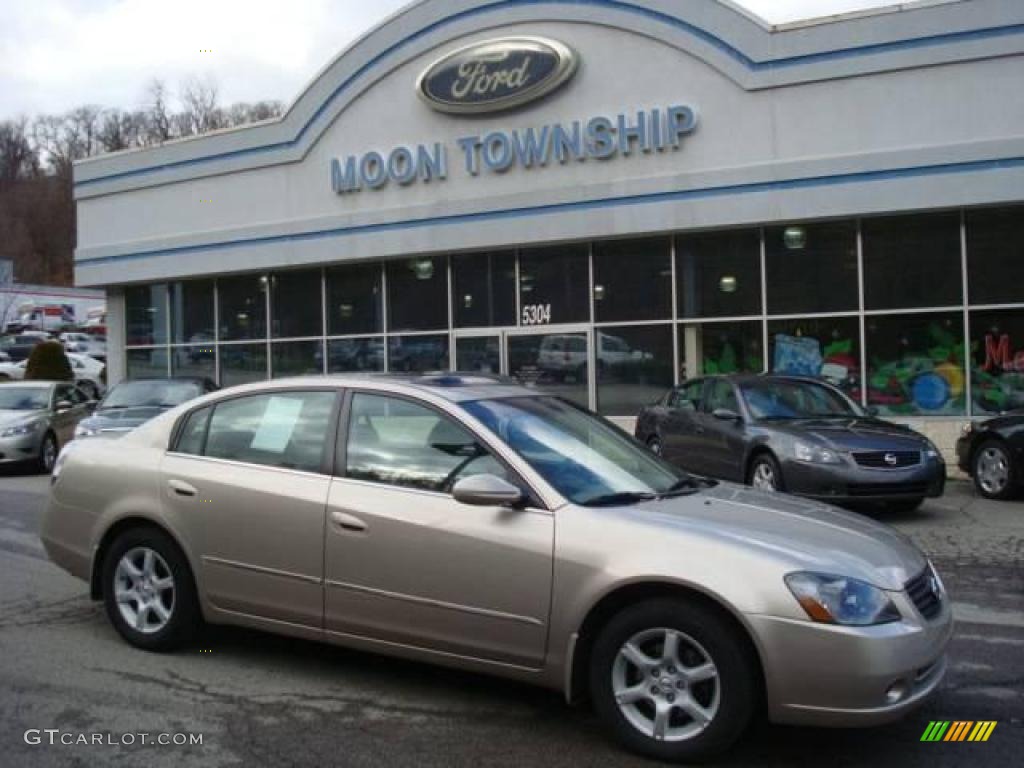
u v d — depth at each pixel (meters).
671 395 13.56
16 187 95.44
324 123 19.25
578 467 4.98
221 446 5.69
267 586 5.29
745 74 15.19
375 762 4.28
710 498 5.04
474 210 17.44
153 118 47.78
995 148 13.57
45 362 27.23
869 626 4.05
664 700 4.27
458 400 5.14
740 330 15.80
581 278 17.08
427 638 4.81
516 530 4.60
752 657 4.16
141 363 22.66
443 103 17.64
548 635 4.49
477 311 18.11
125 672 5.45
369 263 19.30
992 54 13.68
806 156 14.81
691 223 15.54
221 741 4.51
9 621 6.52
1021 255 14.02
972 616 6.69
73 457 6.19
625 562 4.33
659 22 15.83
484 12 17.39
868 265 14.91
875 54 14.32
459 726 4.68
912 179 14.02
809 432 10.45
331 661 5.63
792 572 4.12
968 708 4.93
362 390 5.35
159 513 5.68
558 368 17.30
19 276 87.38
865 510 11.13
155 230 21.77
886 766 4.25
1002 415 12.18
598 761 4.29
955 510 11.12
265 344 20.73
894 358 14.73
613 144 16.25
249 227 20.19
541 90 16.72
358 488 5.08
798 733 4.61
